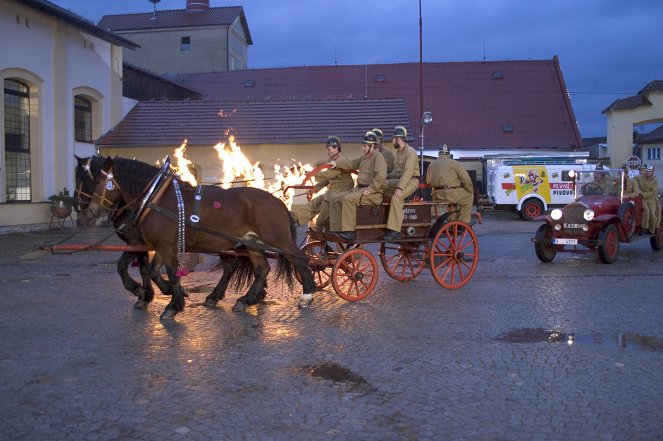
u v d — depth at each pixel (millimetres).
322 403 5438
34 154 21719
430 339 7410
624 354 6832
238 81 42562
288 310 8945
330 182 10281
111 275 12117
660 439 4723
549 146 37125
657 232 15742
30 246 16781
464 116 38875
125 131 26062
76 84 23828
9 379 6043
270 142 25484
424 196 12086
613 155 38000
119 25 50562
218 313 8789
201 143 25547
